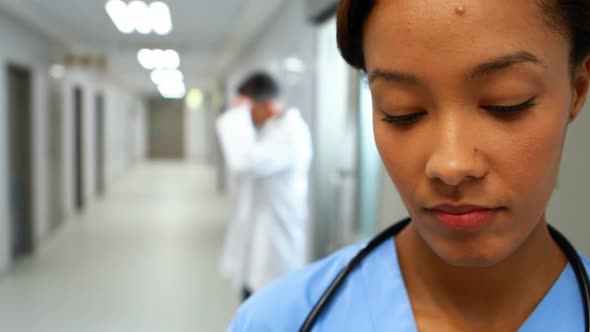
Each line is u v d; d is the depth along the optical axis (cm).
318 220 254
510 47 31
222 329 287
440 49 31
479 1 31
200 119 1656
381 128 37
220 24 455
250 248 245
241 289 254
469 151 32
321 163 252
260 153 230
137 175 1176
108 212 668
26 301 326
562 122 34
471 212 34
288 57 342
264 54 452
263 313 51
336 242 234
